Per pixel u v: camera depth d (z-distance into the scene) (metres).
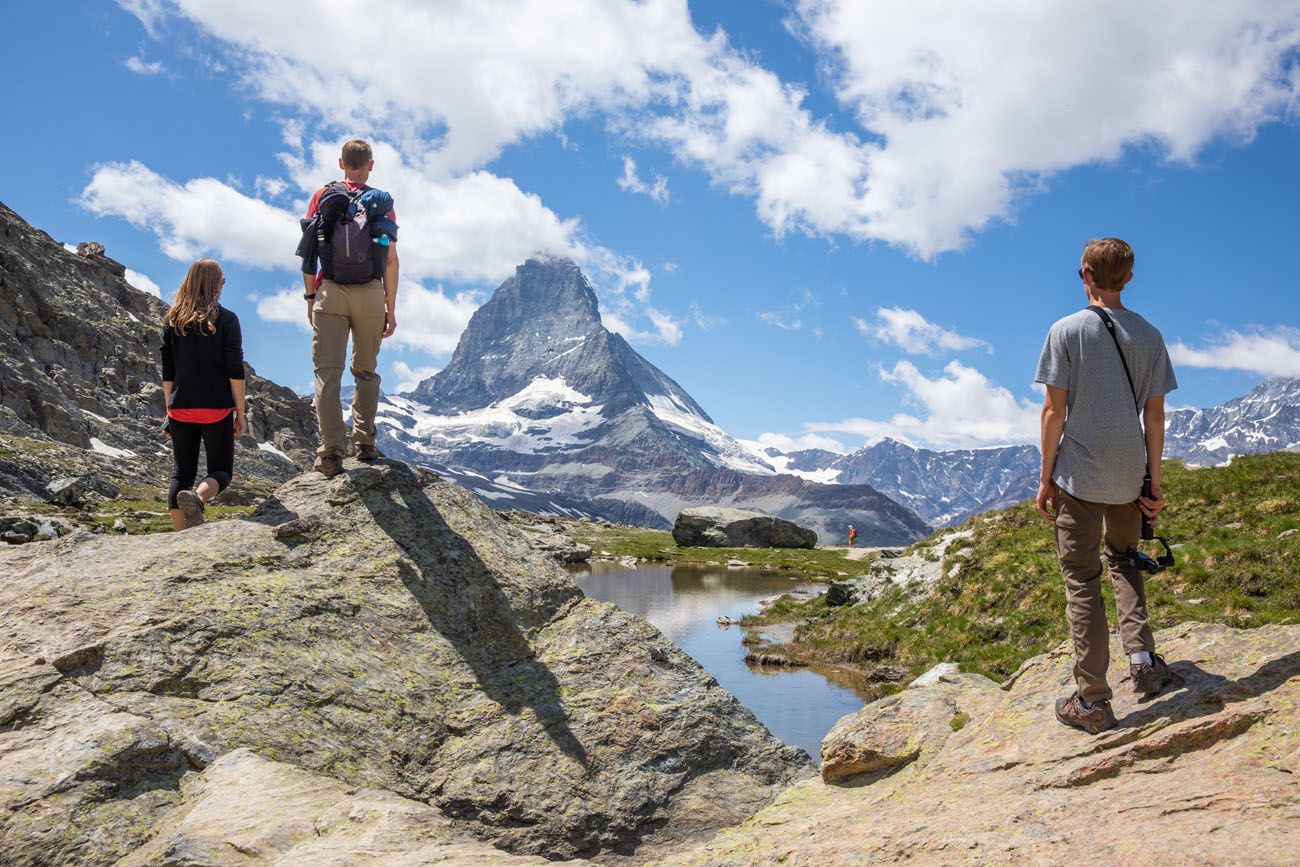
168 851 5.49
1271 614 21.47
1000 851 4.82
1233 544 25.06
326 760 7.67
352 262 10.75
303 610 8.99
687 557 91.88
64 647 7.78
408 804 6.38
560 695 9.36
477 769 8.38
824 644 33.44
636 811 8.59
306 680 8.26
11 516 45.16
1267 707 5.49
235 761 7.00
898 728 7.95
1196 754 5.45
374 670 8.79
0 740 6.72
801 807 7.45
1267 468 30.30
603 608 10.59
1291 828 4.23
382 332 11.41
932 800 6.22
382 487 11.03
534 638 10.09
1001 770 6.36
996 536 34.84
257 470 160.88
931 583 34.66
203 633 8.25
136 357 178.50
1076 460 6.47
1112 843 4.54
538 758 8.64
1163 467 36.06
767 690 26.50
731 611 46.38
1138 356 6.46
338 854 5.38
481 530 11.21
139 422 156.25
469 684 9.18
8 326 154.38
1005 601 29.66
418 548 10.46
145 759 6.79
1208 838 4.31
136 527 59.75
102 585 8.67
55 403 129.75
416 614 9.64
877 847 5.45
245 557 9.50
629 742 9.10
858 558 95.19
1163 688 6.38
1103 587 24.56
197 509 10.20
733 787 9.16
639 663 9.94
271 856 5.54
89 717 7.03
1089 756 5.99
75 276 199.50
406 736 8.34
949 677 8.91
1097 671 6.36
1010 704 7.45
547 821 8.23
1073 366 6.57
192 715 7.47
